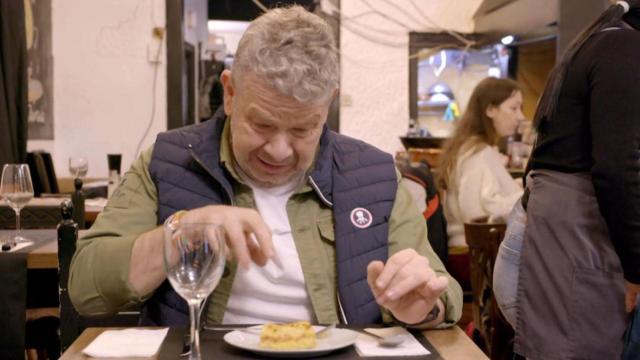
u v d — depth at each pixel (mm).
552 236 1875
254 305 1402
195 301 1022
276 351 1089
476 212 3350
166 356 1109
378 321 1400
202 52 6441
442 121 6094
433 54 6051
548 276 1874
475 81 6094
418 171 3000
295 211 1458
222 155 1435
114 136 5688
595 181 1771
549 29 5449
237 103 1301
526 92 6090
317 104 1248
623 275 1812
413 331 1296
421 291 1226
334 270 1436
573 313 1845
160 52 5680
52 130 5566
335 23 5922
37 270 2611
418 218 1529
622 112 1734
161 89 5707
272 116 1251
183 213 1175
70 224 1662
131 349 1151
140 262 1255
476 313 2564
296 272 1414
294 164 1344
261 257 1176
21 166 2639
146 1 5652
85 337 1243
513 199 3338
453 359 1141
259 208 1454
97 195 4285
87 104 5645
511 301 1998
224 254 1035
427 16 6023
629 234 1734
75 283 1298
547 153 1928
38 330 2398
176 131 1521
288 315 1411
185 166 1459
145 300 1349
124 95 5676
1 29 4398
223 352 1125
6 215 3016
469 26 6070
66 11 5590
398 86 6023
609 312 1828
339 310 1413
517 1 5500
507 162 4902
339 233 1437
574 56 1870
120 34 5645
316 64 1222
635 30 1834
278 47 1214
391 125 6039
